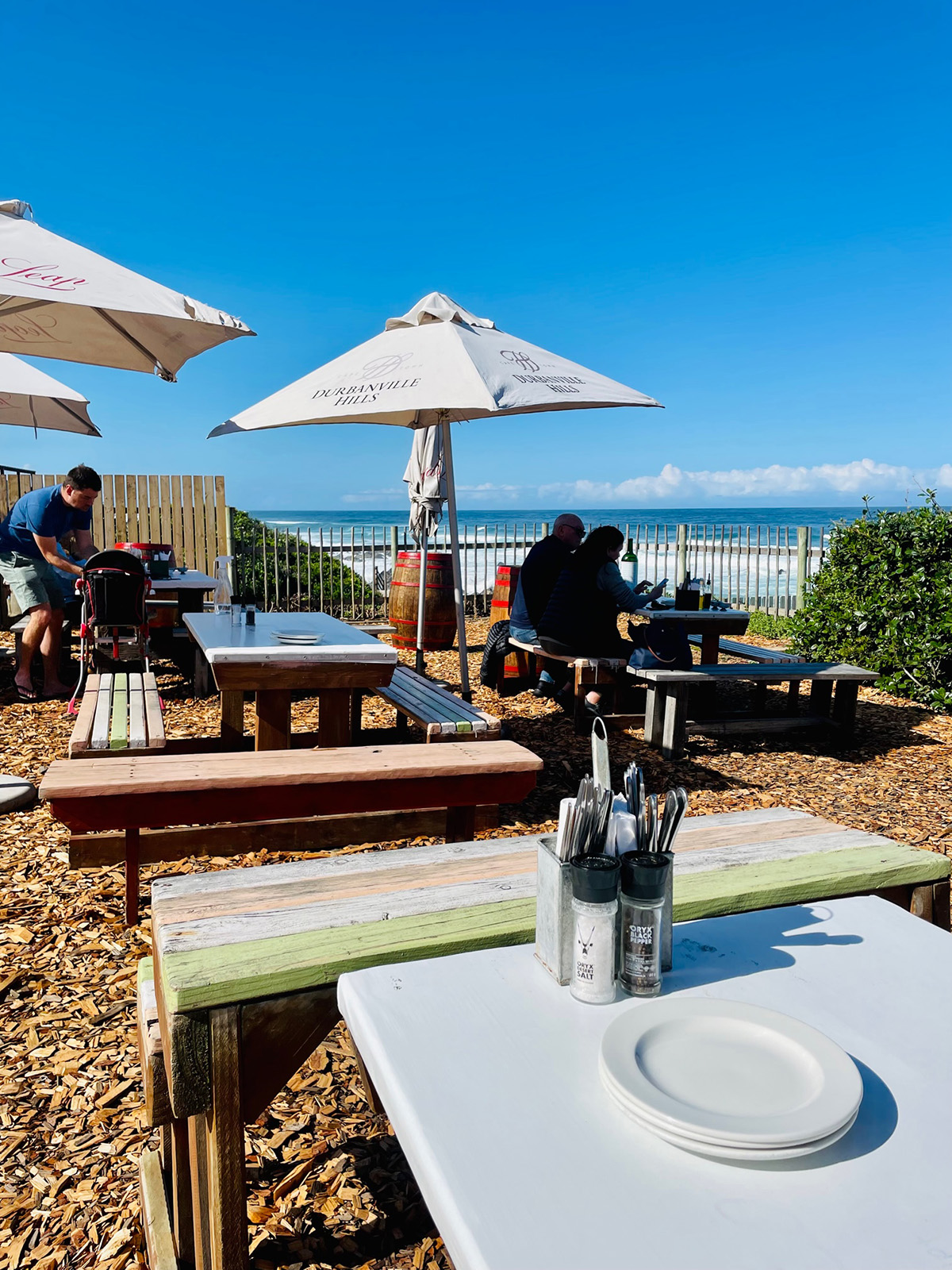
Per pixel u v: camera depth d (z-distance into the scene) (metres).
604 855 1.42
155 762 3.50
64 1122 2.29
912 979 1.47
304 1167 2.16
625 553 9.39
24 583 6.99
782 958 1.54
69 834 4.27
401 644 9.99
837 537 9.14
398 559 10.06
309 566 13.61
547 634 6.95
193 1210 1.81
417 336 6.02
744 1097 1.10
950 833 4.77
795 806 5.11
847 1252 0.88
